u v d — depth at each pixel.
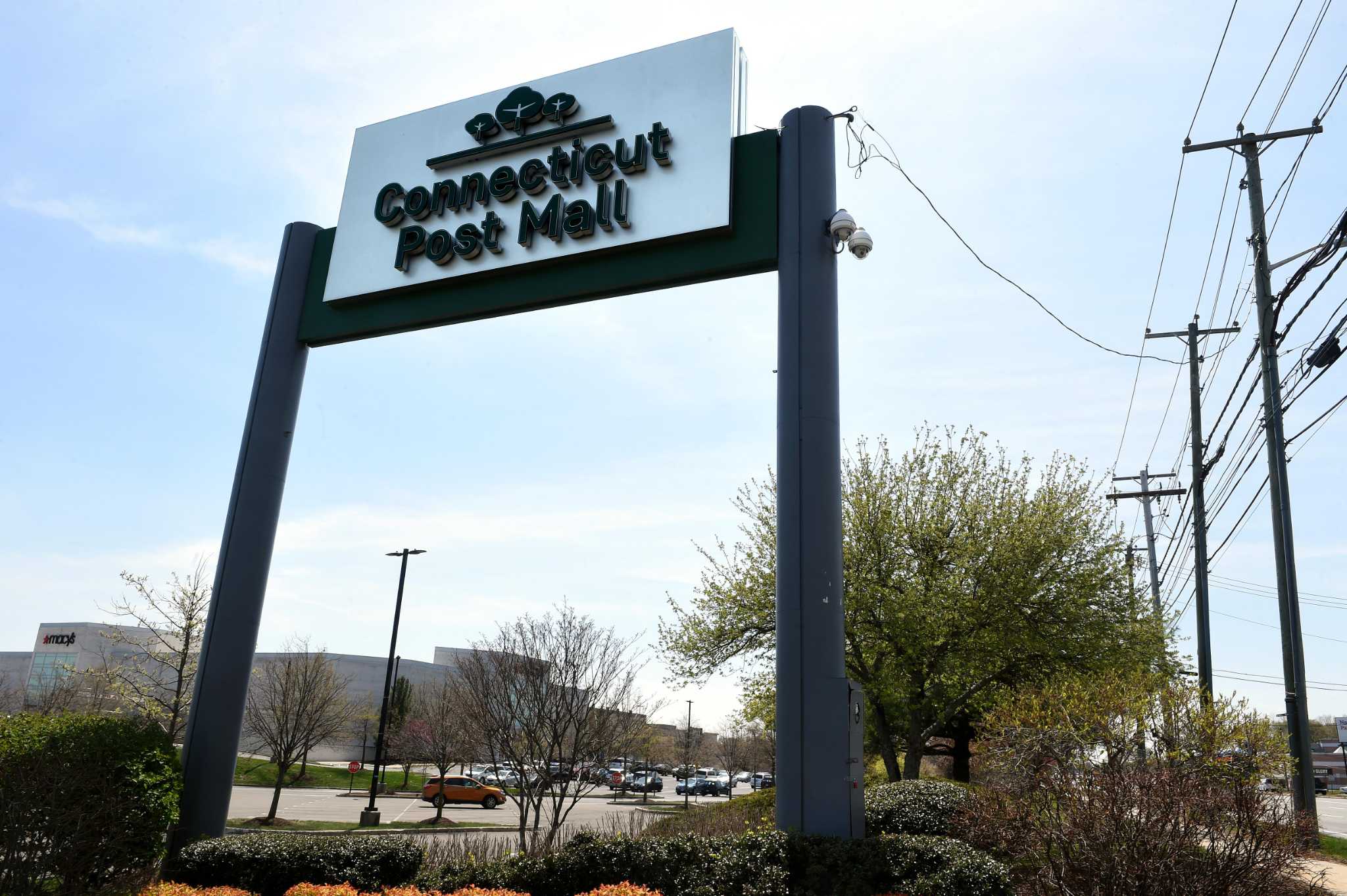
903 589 18.23
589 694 13.04
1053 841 7.52
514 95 11.93
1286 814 9.18
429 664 64.44
